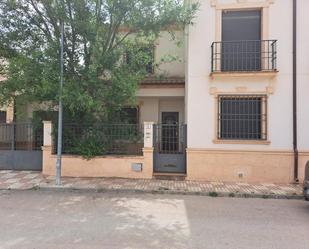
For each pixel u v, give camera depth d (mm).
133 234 5348
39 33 10977
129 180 10523
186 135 10891
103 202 7879
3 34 10883
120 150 11266
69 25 10133
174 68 14367
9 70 10164
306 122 10242
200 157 10633
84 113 11289
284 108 10312
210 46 10672
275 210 7297
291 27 10352
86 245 4750
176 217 6535
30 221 6055
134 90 9836
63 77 9797
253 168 10398
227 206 7637
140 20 10320
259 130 10609
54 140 11453
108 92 9766
